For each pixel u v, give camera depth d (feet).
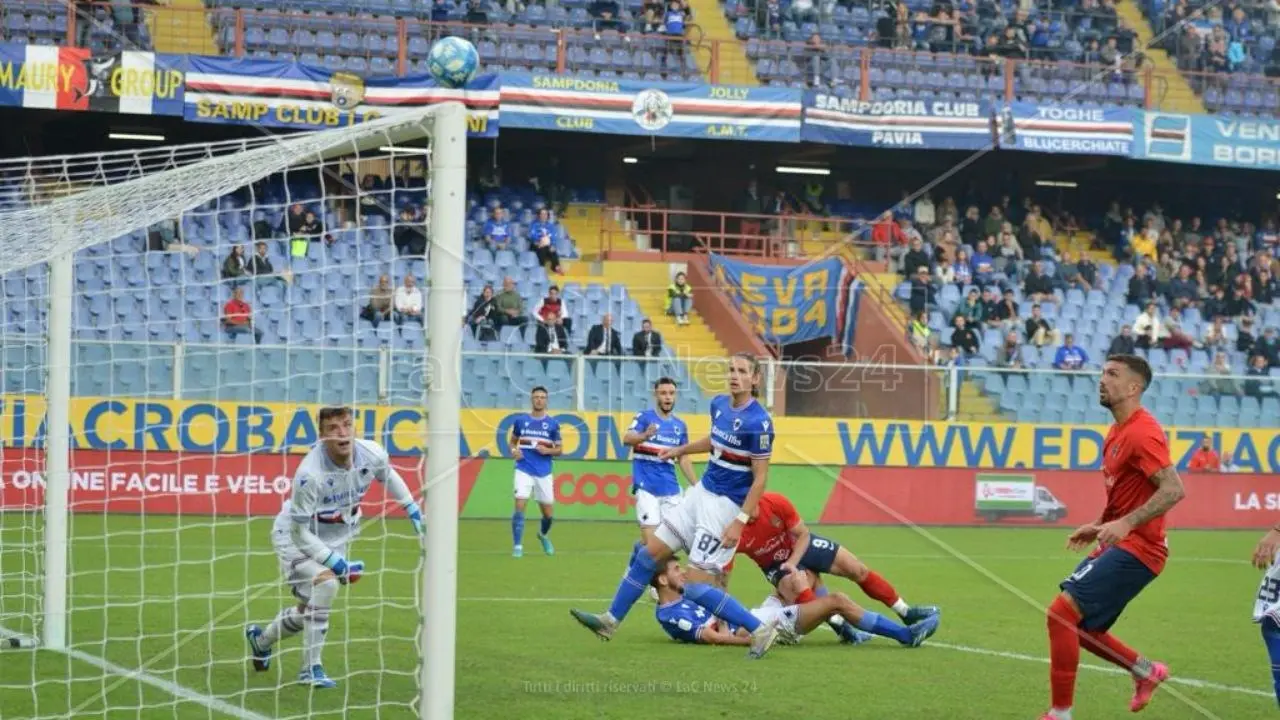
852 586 49.11
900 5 100.63
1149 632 38.55
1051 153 94.99
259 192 84.94
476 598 42.63
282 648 32.07
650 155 97.40
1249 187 105.60
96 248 77.00
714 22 99.71
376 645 32.99
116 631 34.35
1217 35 103.30
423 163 87.86
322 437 27.25
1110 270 97.35
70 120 86.69
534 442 55.93
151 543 56.13
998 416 74.28
